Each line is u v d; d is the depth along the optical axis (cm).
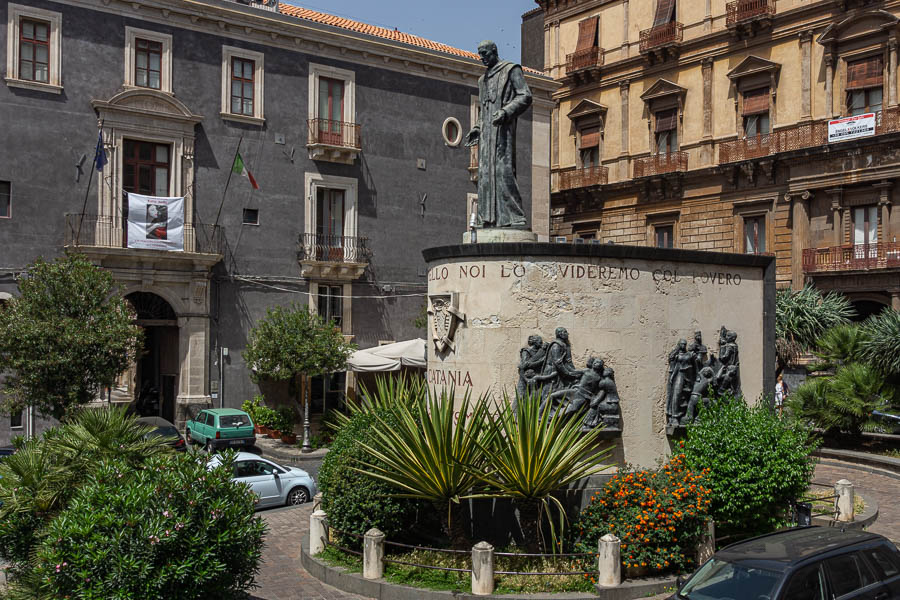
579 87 4294
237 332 3002
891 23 3094
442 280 1334
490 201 1377
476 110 3634
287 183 3131
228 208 3000
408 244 3425
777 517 1223
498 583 1085
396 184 3394
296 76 3155
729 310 1429
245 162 3044
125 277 2759
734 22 3566
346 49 3253
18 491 962
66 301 2152
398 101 3403
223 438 2438
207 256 2855
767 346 1475
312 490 1894
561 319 1259
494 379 1254
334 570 1179
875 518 1469
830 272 3189
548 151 3834
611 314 1285
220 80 2991
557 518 1184
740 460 1171
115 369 2170
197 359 2877
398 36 3666
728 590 843
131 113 2791
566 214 4331
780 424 1230
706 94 3738
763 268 1484
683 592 873
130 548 788
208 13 2931
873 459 2023
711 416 1258
